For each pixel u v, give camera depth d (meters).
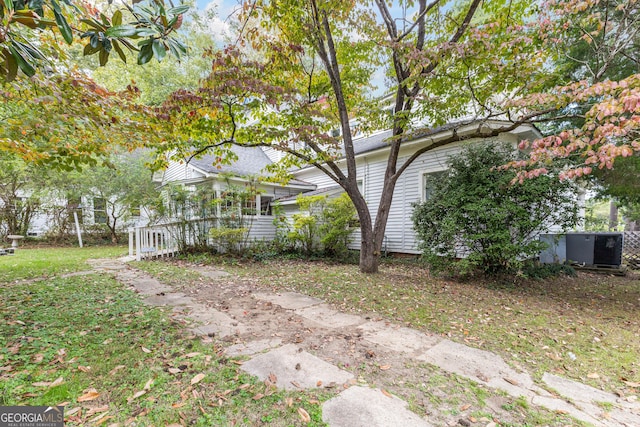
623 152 2.81
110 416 1.68
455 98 5.24
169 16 1.44
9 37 1.38
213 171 9.27
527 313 3.89
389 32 5.63
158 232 8.45
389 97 7.97
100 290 4.48
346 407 1.81
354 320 3.43
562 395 2.07
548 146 3.54
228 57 5.03
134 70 12.07
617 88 2.97
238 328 3.07
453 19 5.46
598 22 4.39
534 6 5.30
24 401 1.80
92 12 2.71
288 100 5.47
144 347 2.56
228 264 7.41
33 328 2.90
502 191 5.27
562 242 7.76
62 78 2.87
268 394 1.92
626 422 1.79
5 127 2.69
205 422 1.66
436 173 8.18
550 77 4.32
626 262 8.51
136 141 3.72
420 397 1.95
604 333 3.28
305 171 12.46
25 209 13.02
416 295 4.58
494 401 1.95
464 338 3.00
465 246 5.73
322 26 5.65
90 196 12.91
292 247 9.41
